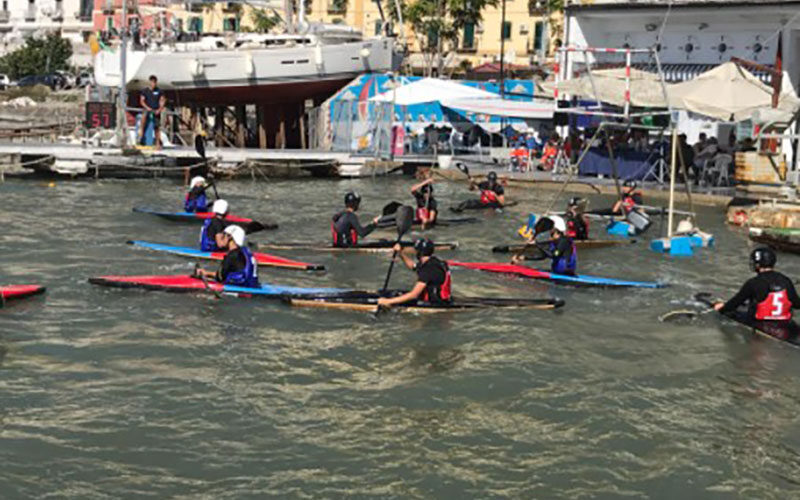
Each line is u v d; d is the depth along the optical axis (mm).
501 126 40094
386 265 17094
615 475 8656
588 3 35875
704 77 26500
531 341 12539
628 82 21719
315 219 23016
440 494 8219
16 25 80438
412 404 10227
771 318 13133
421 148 37969
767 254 13172
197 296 14086
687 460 8992
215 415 9773
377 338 12438
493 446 9211
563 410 10164
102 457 8742
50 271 15727
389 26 42438
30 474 8352
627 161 30125
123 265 16344
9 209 22734
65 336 12164
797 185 24672
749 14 32125
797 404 10516
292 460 8797
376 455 8945
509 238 20578
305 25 39812
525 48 61781
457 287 15445
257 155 32875
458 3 56344
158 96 32469
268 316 13219
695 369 11609
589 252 19234
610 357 11992
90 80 52031
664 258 18812
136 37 38250
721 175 28641
